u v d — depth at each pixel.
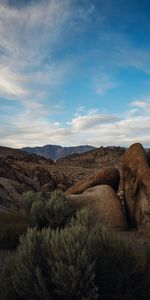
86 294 4.14
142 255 4.97
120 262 4.53
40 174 30.44
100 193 12.77
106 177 15.60
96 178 15.70
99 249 4.62
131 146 13.45
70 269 4.12
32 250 4.75
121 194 16.30
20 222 9.70
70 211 11.05
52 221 10.06
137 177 11.84
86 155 193.88
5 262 6.42
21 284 4.34
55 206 10.31
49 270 4.45
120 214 11.60
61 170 69.75
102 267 4.44
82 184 16.05
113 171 15.80
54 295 4.29
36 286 4.20
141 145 13.15
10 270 4.97
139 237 9.71
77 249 4.44
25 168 31.28
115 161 140.62
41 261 4.60
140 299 4.36
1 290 4.45
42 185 29.11
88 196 12.73
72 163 144.25
